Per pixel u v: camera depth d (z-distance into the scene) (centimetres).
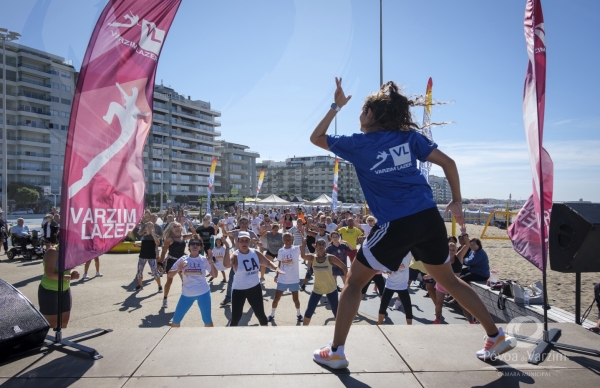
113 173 313
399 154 226
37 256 1359
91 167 300
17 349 262
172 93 4616
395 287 645
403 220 219
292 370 239
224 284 1029
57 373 238
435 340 286
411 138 232
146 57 329
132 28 317
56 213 1384
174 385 222
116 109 312
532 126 316
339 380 228
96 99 300
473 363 249
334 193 2283
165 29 338
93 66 296
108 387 221
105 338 289
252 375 233
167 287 787
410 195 222
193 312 760
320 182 12600
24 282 977
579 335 298
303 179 12875
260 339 284
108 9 302
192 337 288
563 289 947
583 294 891
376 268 232
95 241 304
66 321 466
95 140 302
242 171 7731
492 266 1334
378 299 889
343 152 236
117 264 1309
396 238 221
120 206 318
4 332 253
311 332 297
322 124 244
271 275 1173
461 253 720
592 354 261
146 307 784
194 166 6612
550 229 380
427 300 873
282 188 13175
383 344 279
